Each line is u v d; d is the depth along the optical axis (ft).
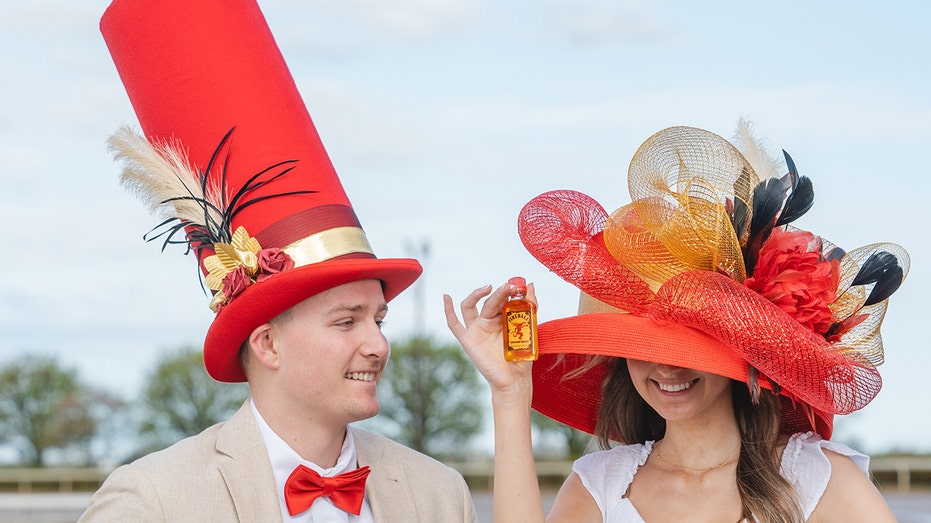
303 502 11.50
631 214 12.34
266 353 11.71
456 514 12.60
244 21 12.27
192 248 12.42
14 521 73.05
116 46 12.50
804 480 12.09
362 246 11.95
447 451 117.80
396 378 118.21
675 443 12.71
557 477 87.56
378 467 12.41
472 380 119.03
